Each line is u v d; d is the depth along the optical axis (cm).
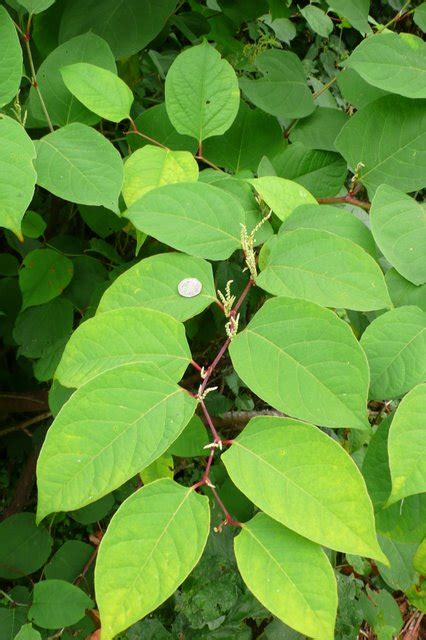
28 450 195
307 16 194
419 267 110
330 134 140
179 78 128
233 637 160
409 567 139
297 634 163
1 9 115
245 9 182
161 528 97
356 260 108
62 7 142
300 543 97
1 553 146
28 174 105
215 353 168
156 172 121
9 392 184
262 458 99
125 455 98
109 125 160
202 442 126
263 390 101
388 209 113
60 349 139
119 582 94
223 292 140
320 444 98
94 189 112
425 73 125
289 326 104
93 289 145
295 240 111
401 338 106
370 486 109
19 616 140
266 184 121
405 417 99
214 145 138
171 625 171
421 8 150
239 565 97
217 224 114
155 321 105
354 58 126
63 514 156
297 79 141
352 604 176
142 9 137
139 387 101
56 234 160
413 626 231
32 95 129
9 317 157
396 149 128
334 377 100
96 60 129
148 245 143
